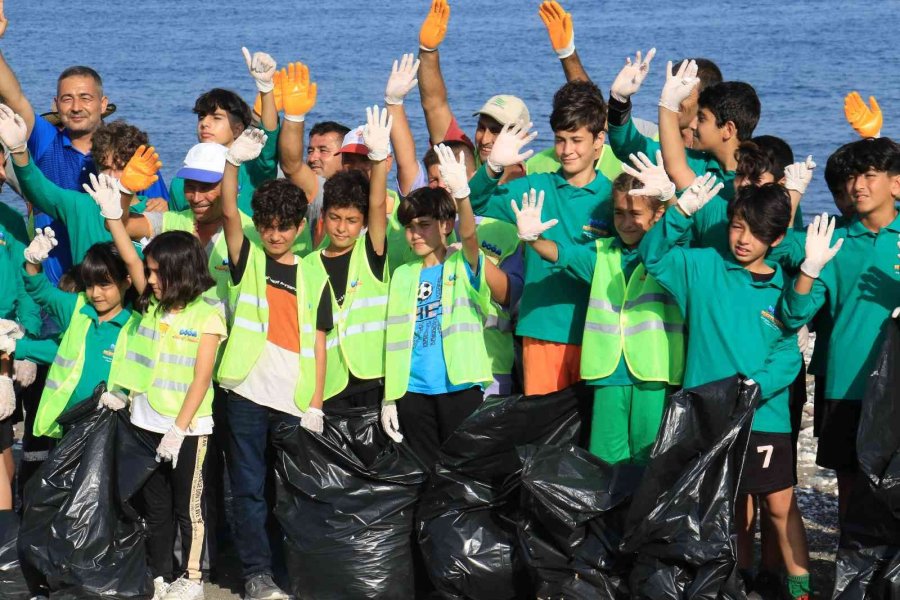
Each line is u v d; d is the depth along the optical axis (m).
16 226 9.78
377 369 8.71
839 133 31.83
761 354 7.86
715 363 7.82
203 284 8.38
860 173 8.01
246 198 9.86
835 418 8.18
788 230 8.22
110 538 8.27
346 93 41.38
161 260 8.24
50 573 8.15
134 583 8.23
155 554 8.50
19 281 9.59
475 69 49.34
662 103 8.60
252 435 8.41
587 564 7.78
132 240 9.39
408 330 8.53
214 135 9.73
